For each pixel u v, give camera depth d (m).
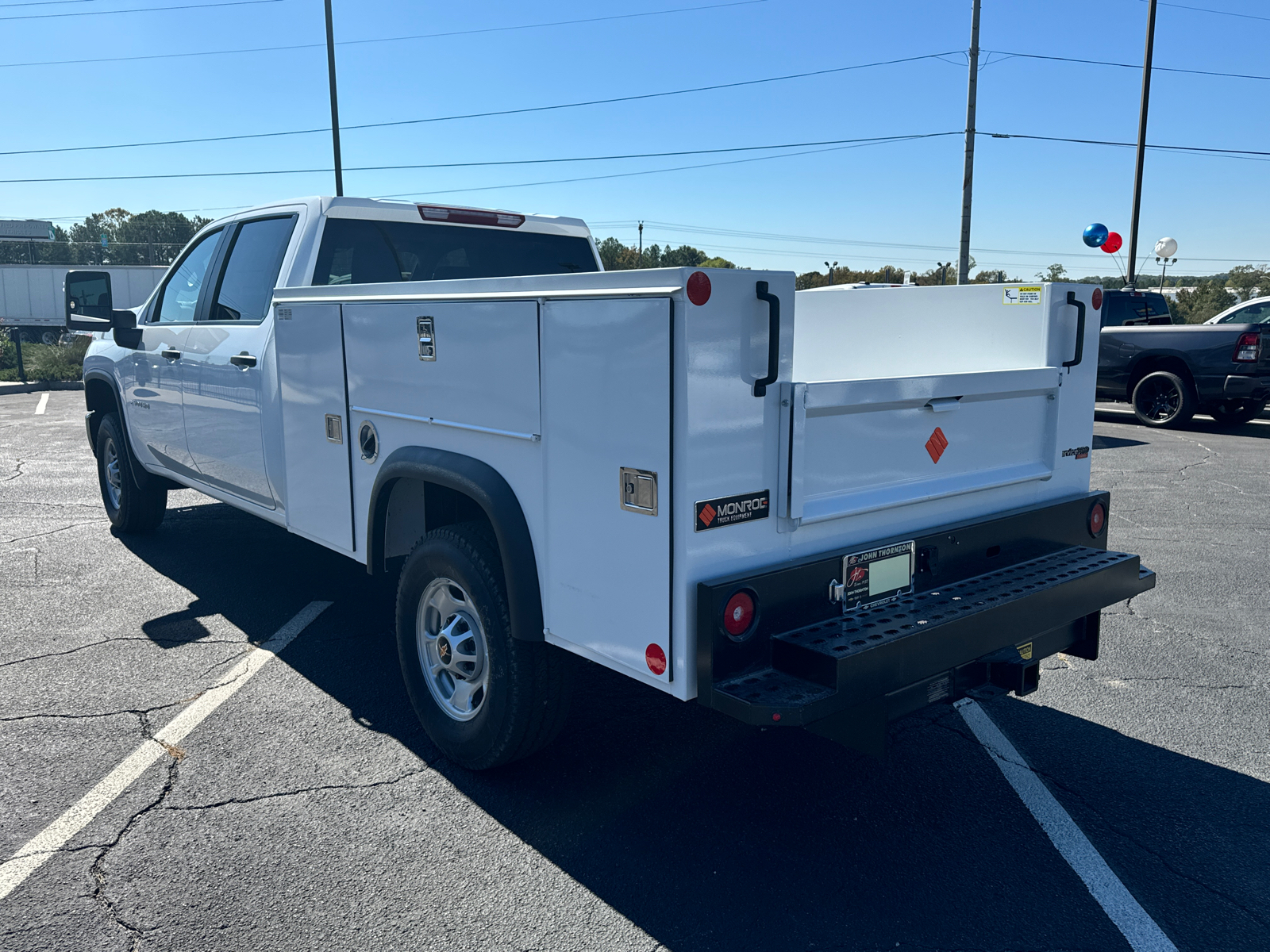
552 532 2.85
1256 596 5.63
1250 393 12.35
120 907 2.66
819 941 2.53
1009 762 3.57
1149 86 21.62
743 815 3.18
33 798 3.24
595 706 4.07
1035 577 3.19
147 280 35.78
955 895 2.74
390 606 5.31
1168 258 18.42
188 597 5.43
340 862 2.88
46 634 4.83
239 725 3.81
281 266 4.54
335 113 25.06
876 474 2.88
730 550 2.51
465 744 3.36
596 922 2.61
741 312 2.43
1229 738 3.78
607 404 2.56
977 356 3.74
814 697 2.39
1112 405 16.14
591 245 5.73
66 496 8.36
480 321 3.03
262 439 4.56
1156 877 2.84
